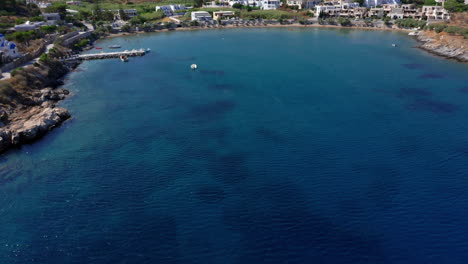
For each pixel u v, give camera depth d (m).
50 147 83.31
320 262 51.31
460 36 189.75
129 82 132.50
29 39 171.00
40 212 61.91
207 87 126.19
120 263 51.47
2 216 61.06
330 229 57.22
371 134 87.88
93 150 81.81
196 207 62.41
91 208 62.69
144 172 73.00
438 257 51.94
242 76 140.00
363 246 53.91
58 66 143.62
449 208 61.59
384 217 59.62
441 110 102.56
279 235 56.16
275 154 79.06
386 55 176.12
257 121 96.50
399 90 120.69
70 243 55.28
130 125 94.62
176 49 196.00
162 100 113.12
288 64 159.38
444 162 75.31
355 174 71.31
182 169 73.94
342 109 104.12
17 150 82.00
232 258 52.06
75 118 99.19
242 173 72.19
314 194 65.50
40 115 96.62
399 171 72.25
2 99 100.56
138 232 57.09
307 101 110.94
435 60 164.12
